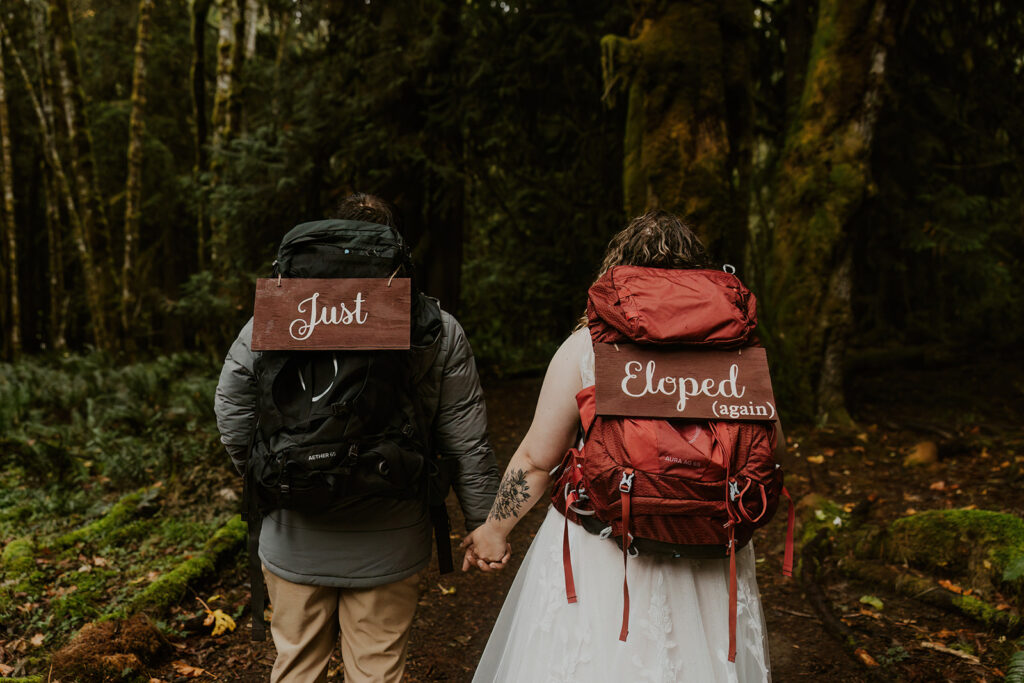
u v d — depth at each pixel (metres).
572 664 1.74
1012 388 9.16
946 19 8.77
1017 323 11.52
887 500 5.15
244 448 2.03
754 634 1.82
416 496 1.92
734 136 7.57
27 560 3.74
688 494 1.60
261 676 2.93
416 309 1.96
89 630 3.01
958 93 9.45
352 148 9.29
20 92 14.70
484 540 2.02
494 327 13.16
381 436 1.84
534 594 1.89
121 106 16.00
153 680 2.81
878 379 9.88
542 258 10.88
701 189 7.09
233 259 10.03
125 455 5.45
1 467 5.51
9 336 14.08
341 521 1.91
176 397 7.75
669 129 7.16
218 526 4.40
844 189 7.26
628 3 7.87
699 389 1.68
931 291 11.42
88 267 11.75
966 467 5.86
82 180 11.54
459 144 10.24
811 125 7.48
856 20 7.18
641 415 1.65
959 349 11.11
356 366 1.80
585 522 1.79
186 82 17.50
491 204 11.93
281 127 10.06
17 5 12.86
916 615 3.50
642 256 1.88
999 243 11.05
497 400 8.98
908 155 8.88
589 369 1.77
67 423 7.05
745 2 7.42
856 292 10.16
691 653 1.70
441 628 3.46
